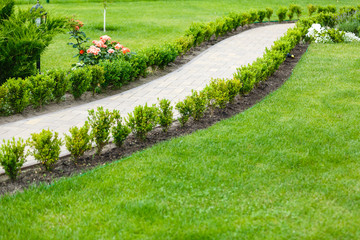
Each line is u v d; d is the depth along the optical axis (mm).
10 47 8398
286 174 5273
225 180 5125
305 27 15219
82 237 4047
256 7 26141
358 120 7113
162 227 4168
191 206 4559
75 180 5160
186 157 5793
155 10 24234
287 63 11992
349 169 5395
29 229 4180
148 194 4793
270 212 4418
